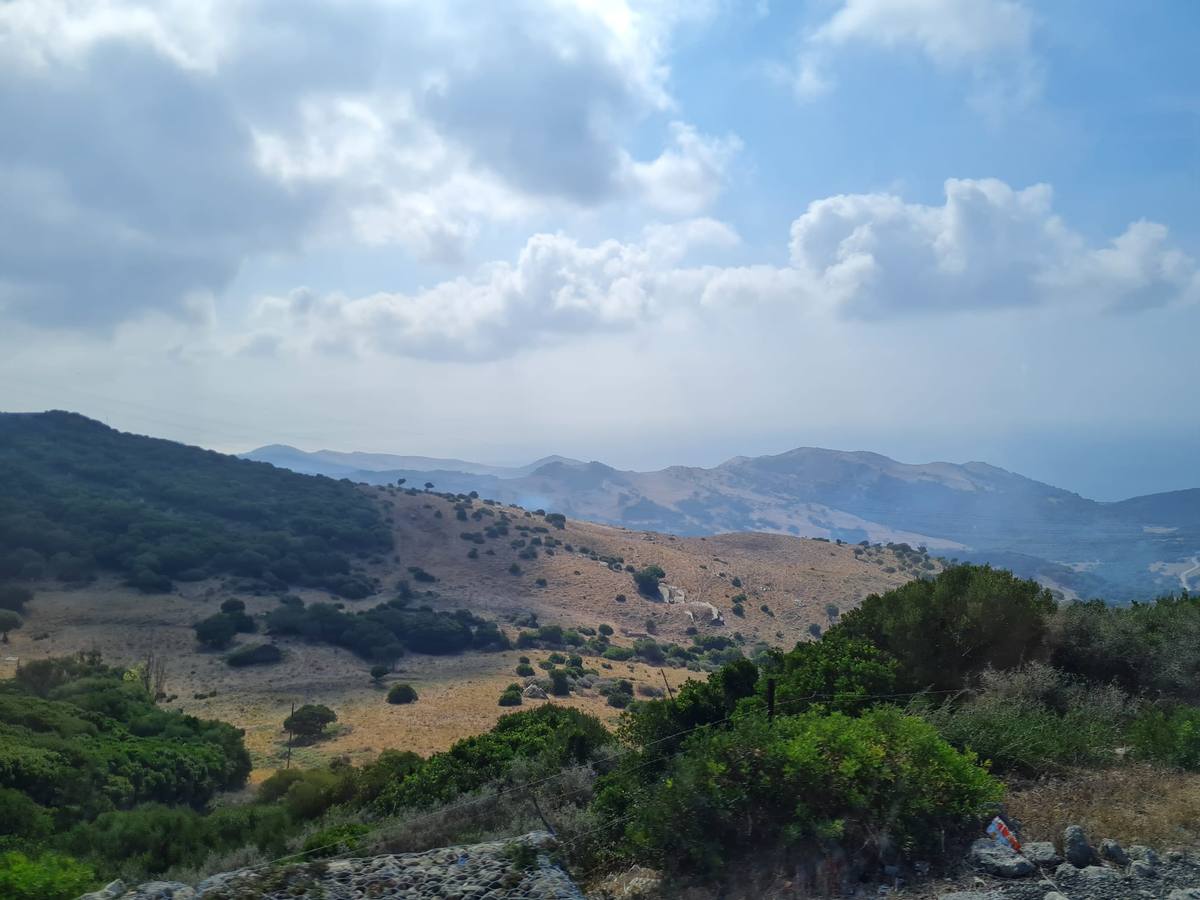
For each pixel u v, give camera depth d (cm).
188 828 1708
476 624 8944
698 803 542
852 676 991
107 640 6906
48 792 2578
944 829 530
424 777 1599
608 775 905
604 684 6794
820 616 10650
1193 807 572
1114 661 1059
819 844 521
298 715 5088
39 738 2942
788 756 550
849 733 573
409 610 9094
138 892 528
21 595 7331
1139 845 517
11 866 580
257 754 4631
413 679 6950
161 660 6638
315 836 1009
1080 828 528
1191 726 711
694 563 12356
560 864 577
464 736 4962
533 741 1623
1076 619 1102
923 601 1148
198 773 3519
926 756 564
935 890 474
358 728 5259
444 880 533
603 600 10650
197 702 5831
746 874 516
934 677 1068
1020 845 516
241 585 8931
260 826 1677
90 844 1683
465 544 12088
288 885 530
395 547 11581
